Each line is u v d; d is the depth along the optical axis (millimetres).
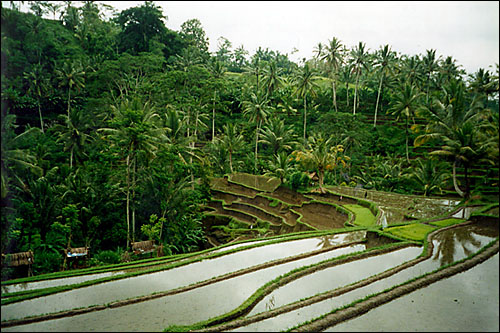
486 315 10367
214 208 41750
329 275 14508
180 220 29359
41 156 33281
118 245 28000
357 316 10602
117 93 53969
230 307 12172
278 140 51000
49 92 45500
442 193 28781
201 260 17609
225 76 69625
